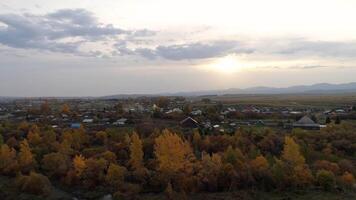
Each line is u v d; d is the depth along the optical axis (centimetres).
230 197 11206
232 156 12675
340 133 16500
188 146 13038
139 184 12056
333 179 11638
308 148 14388
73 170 12925
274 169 11938
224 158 12750
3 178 13150
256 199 11150
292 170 11988
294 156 12281
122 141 15550
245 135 16275
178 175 12050
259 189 11706
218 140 15512
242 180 11875
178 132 17025
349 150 15200
